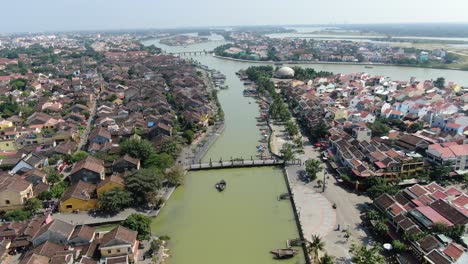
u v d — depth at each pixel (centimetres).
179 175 12362
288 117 19238
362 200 11138
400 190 10819
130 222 9156
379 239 9138
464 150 12531
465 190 11406
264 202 11381
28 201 10650
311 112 19512
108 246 8188
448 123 16400
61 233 8825
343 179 12150
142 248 9000
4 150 15700
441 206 9369
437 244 8019
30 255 8256
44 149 15038
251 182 12838
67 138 16225
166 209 11062
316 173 12900
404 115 18750
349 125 16538
